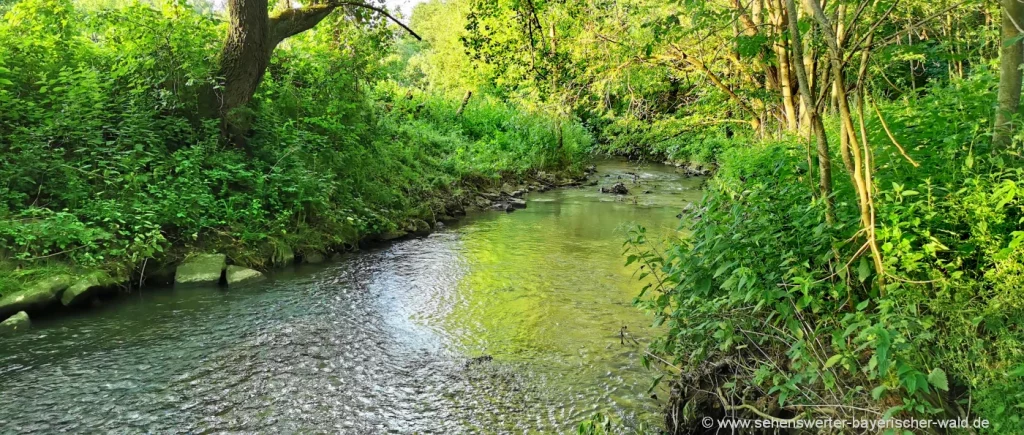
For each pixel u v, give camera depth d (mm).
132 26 9359
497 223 12117
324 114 11789
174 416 4133
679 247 3785
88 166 7453
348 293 7125
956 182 3115
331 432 3959
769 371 3031
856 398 2793
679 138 15414
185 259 7453
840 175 3879
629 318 6133
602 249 9484
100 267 6656
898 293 2562
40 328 5668
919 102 4992
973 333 2371
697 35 9531
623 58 11586
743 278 2871
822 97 3141
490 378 4758
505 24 9445
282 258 8328
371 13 11336
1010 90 3102
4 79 7230
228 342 5465
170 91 9016
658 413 4152
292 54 12156
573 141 21781
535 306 6590
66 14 9461
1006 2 3027
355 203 10531
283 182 9406
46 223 6418
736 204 3729
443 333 5770
